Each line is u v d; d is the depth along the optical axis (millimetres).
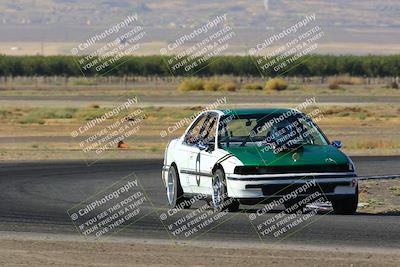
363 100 143875
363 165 50000
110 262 21078
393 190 37906
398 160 53469
